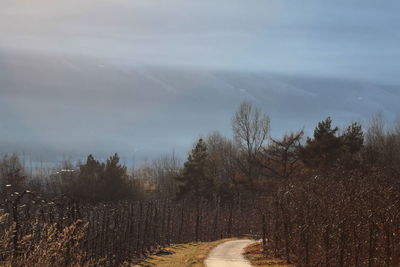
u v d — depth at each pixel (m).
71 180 76.94
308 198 34.44
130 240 46.03
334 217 28.47
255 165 86.75
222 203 88.75
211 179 92.00
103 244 38.19
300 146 72.06
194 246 54.72
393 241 25.59
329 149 64.81
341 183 34.59
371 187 30.86
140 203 56.69
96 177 78.06
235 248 46.53
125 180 82.00
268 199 54.62
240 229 74.19
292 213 36.28
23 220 20.12
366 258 26.77
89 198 72.69
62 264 19.02
